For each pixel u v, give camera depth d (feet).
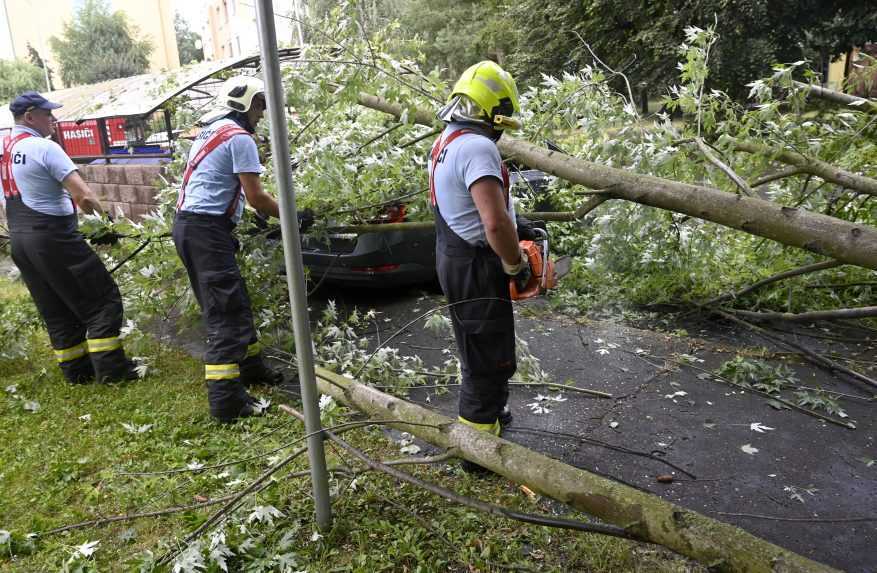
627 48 52.85
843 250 7.51
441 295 18.12
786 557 4.77
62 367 13.03
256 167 10.85
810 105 14.66
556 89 13.82
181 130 16.22
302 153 13.26
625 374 12.31
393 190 14.52
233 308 10.94
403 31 14.15
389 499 8.33
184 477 9.25
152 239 13.00
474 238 8.23
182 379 13.07
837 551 7.37
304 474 8.09
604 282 16.34
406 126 13.01
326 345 14.08
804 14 46.52
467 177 7.79
